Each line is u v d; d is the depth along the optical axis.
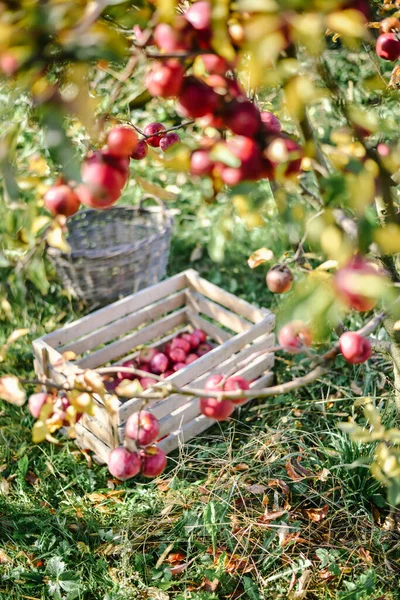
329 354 1.50
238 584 2.40
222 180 1.28
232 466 2.79
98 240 4.23
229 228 1.38
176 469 2.82
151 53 1.14
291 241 1.76
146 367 3.41
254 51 1.08
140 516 2.66
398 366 2.24
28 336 3.59
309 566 2.42
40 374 3.06
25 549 2.55
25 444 3.02
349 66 4.25
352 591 2.25
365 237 1.17
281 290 1.69
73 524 2.65
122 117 1.68
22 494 2.78
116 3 1.02
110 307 3.26
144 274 3.75
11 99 1.13
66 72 1.08
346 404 3.09
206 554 2.49
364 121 1.36
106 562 2.48
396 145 1.48
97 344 3.27
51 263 3.87
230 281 4.02
